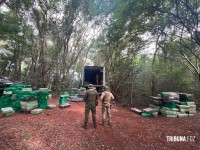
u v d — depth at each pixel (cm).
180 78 1722
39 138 579
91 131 689
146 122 928
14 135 580
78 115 908
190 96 1174
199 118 1080
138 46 1694
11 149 493
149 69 1802
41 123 714
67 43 1856
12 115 813
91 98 720
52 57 1773
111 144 600
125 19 866
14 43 2211
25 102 867
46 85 1664
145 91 1669
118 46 1708
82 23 1977
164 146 621
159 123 932
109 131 718
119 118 954
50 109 980
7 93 910
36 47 2023
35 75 1720
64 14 1759
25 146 518
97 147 568
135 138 674
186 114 1113
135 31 1315
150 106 1248
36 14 1680
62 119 805
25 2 1552
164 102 1166
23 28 1784
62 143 562
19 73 2469
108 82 1650
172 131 800
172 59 1623
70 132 654
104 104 791
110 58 1834
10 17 1686
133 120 946
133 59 1719
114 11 870
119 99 1605
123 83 1617
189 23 856
